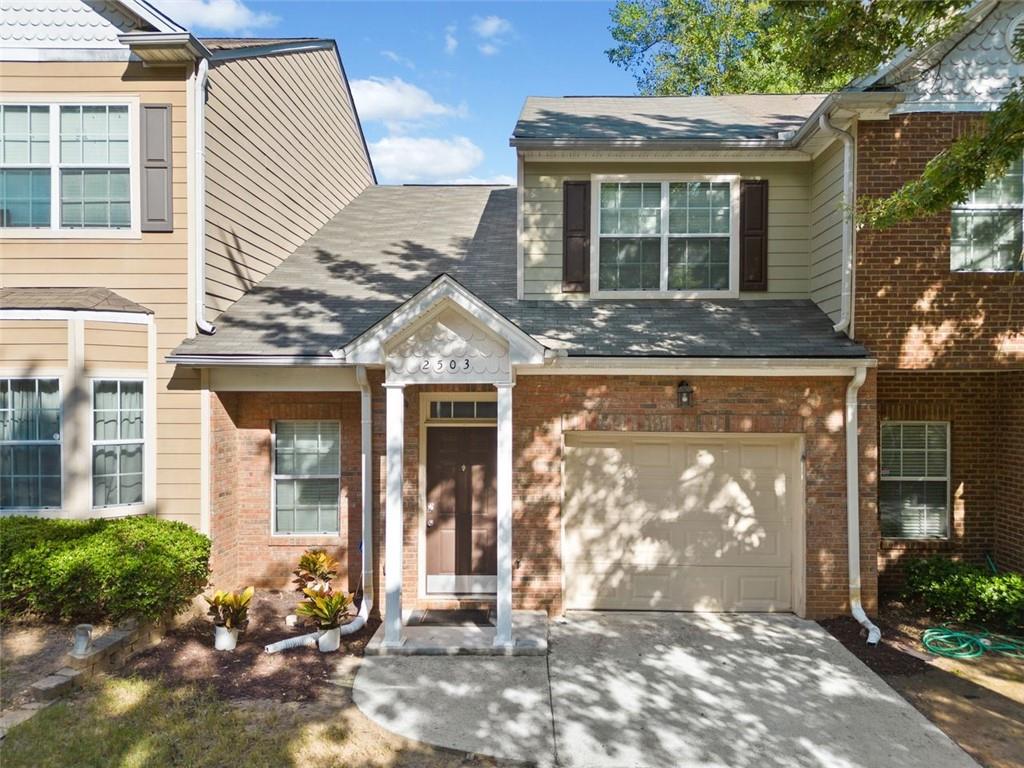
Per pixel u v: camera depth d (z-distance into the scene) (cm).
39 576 661
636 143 878
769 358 758
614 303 920
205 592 812
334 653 698
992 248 789
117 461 798
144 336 823
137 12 796
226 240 912
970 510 912
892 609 833
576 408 805
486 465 844
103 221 837
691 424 802
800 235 921
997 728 556
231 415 894
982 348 783
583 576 841
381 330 689
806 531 798
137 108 830
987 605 762
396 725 551
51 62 830
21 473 767
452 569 843
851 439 783
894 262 787
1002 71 780
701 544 837
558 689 620
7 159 833
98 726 526
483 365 699
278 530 920
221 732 527
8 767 470
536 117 1014
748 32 2122
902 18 690
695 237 927
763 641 733
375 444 823
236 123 941
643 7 2444
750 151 899
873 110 774
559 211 932
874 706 592
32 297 783
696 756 514
